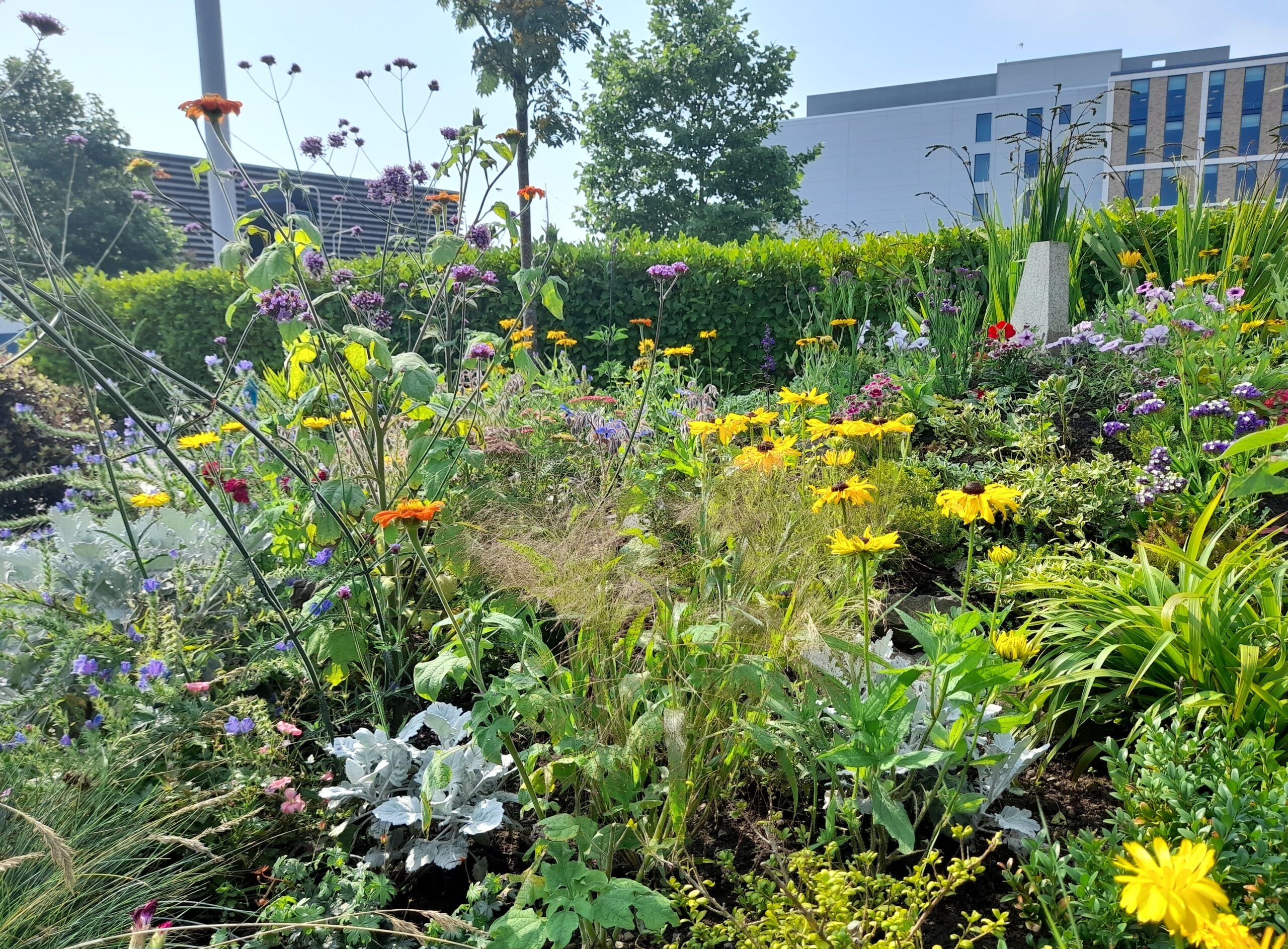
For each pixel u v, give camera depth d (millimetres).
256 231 2746
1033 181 7539
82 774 1817
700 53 26031
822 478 3367
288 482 3229
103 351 9078
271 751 2035
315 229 2723
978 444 4512
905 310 6570
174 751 2088
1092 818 1970
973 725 1863
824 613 2049
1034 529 3650
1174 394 4371
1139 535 3416
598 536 2197
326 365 2807
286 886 1808
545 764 2020
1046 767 2191
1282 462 2604
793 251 8398
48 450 5727
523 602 2057
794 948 1415
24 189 2439
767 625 1934
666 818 1893
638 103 26406
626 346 8922
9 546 3346
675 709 1790
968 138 56375
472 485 3203
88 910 1594
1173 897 852
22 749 1911
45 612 2420
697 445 3805
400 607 2635
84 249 15359
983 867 1711
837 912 1461
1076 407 4820
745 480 2754
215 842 1904
